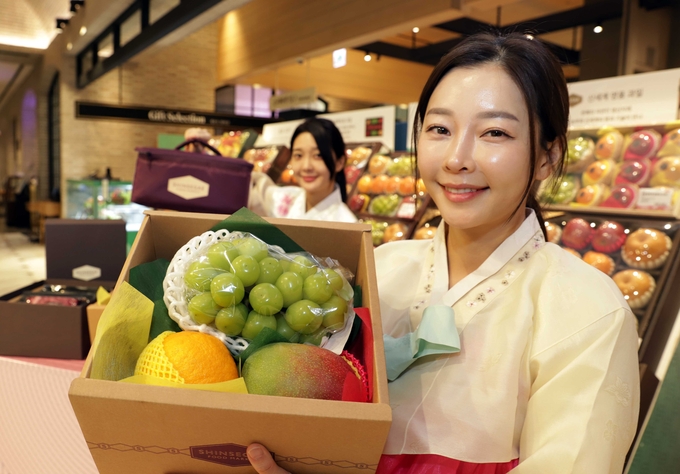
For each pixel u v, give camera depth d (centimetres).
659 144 239
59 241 196
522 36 87
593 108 309
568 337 80
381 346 70
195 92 1092
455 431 83
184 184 197
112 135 1046
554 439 75
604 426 73
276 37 663
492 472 81
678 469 172
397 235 292
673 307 192
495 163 81
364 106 1221
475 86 82
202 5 436
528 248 92
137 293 76
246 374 72
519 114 82
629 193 234
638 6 652
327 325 81
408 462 85
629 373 77
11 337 168
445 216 86
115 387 60
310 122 270
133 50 608
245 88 969
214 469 69
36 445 162
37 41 1180
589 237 229
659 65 686
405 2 460
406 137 412
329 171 272
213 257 80
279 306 78
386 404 60
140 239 88
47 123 1342
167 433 63
